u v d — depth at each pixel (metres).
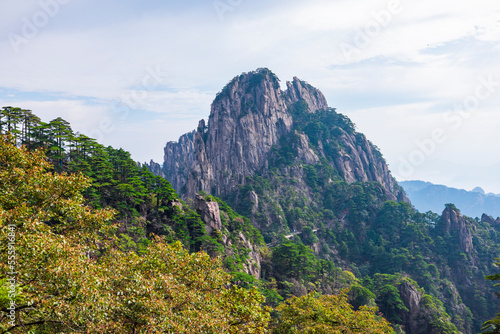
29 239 21.27
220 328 26.45
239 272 91.81
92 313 21.31
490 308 169.00
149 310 23.61
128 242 70.06
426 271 174.50
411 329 127.69
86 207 28.97
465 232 198.88
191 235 101.12
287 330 45.53
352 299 123.12
